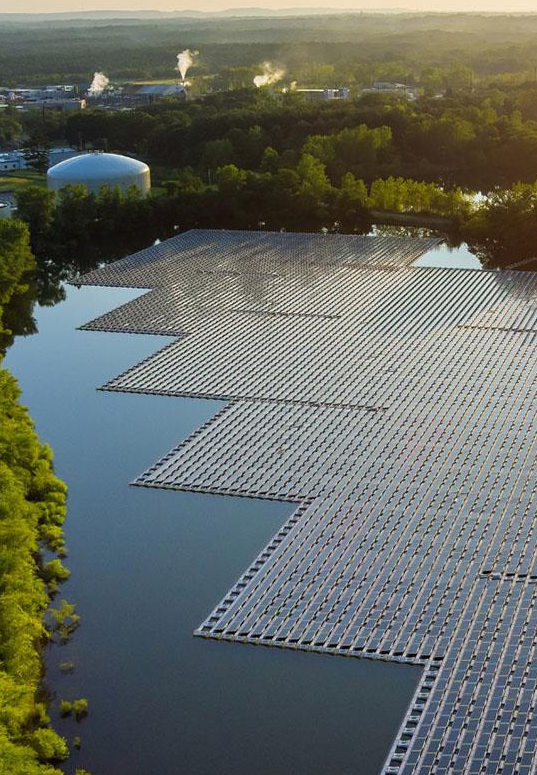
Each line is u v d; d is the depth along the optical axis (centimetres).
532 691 6962
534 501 9606
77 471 10794
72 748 6919
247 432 11412
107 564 9031
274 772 6681
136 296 17412
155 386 12988
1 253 17538
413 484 10062
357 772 6662
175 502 10044
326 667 7544
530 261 19400
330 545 9031
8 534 7981
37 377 13675
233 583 8700
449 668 7288
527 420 11431
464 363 13325
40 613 8150
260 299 16625
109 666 7688
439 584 8350
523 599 8056
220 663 7662
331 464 10575
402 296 16575
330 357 13700
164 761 6800
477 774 6281
